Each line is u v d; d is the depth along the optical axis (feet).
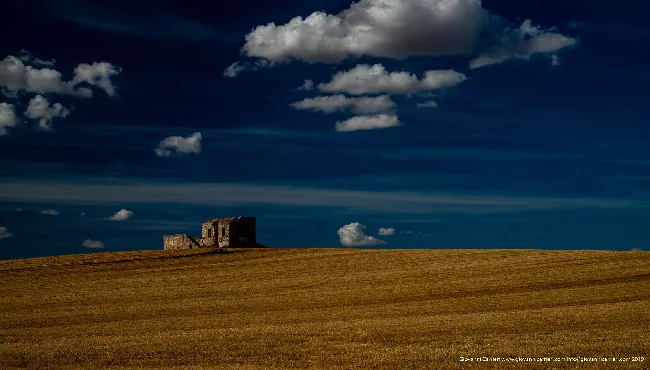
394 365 66.90
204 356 74.54
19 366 71.26
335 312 116.16
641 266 156.15
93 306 134.82
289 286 158.20
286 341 83.46
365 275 170.71
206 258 214.48
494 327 90.22
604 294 123.85
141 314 121.60
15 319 117.29
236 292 151.84
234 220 251.60
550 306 112.57
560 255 182.29
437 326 92.79
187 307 130.00
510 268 165.48
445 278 157.17
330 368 66.33
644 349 71.36
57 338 93.30
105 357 75.00
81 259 217.15
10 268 200.13
